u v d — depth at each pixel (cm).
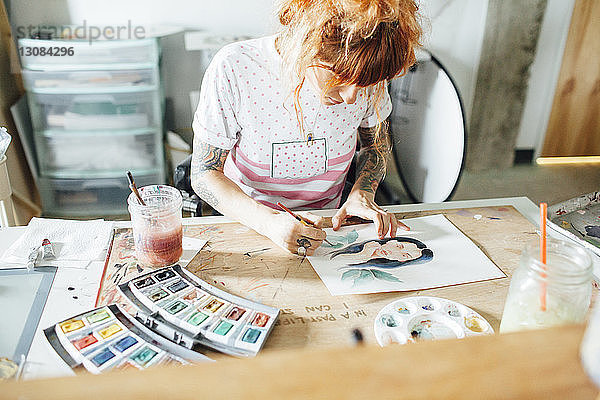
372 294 87
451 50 272
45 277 89
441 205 120
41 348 73
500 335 30
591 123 305
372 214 109
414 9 91
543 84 290
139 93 235
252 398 26
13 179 234
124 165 249
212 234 105
